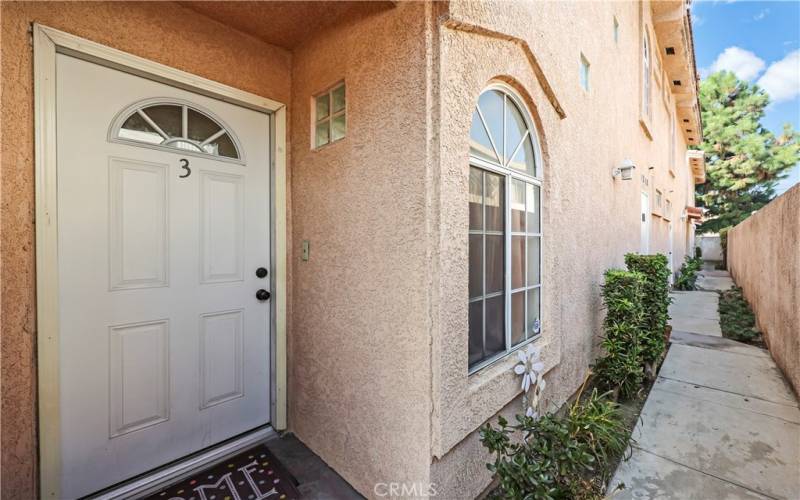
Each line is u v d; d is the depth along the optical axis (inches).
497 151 97.0
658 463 100.7
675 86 429.4
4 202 65.0
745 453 104.8
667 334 201.5
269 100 104.7
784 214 169.2
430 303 71.7
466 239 78.0
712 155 896.3
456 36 75.5
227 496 83.4
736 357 185.2
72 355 74.9
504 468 73.2
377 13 81.1
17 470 67.6
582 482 81.0
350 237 89.0
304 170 104.3
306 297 104.0
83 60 75.8
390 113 78.2
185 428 92.1
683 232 585.9
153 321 86.3
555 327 120.0
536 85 106.8
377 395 82.0
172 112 89.5
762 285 219.0
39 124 69.2
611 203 196.7
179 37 87.1
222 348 98.6
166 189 87.9
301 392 106.0
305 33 98.0
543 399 114.1
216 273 97.0
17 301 67.1
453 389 74.3
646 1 279.6
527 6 101.6
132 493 81.5
